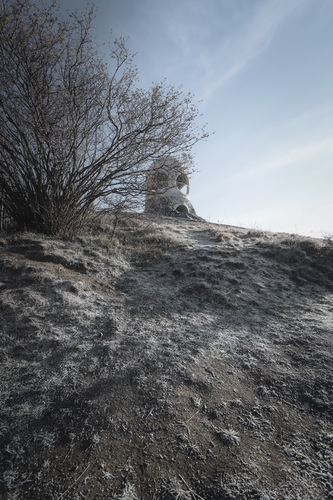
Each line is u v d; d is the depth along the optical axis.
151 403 2.41
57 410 2.29
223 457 1.94
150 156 6.62
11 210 6.55
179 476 1.81
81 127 6.10
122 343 3.21
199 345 3.30
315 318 4.12
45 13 5.29
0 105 5.29
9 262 4.46
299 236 8.83
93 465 1.86
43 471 1.82
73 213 6.70
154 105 6.23
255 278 5.55
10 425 2.13
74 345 3.10
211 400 2.48
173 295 4.62
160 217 11.51
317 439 2.08
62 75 5.86
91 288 4.37
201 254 6.50
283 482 1.76
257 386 2.70
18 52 5.24
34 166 5.86
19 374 2.64
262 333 3.71
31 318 3.36
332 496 1.66
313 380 2.72
